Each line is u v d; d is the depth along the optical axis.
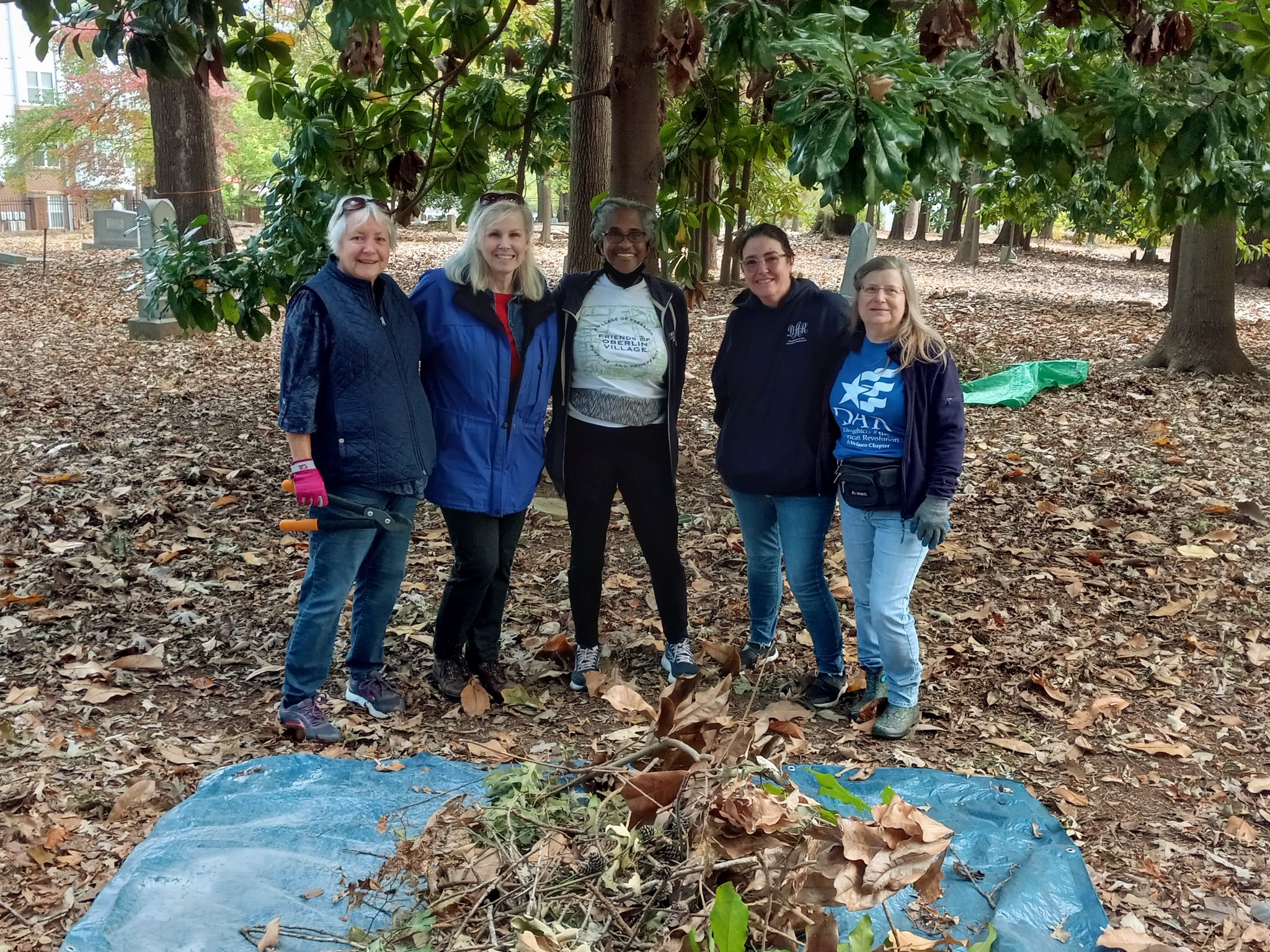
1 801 3.19
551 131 9.04
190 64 3.92
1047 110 4.34
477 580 3.81
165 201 11.87
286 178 6.03
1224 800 3.38
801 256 28.84
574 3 7.41
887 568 3.65
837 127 3.29
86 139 25.66
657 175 5.36
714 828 2.39
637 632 4.59
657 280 3.88
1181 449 7.66
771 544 4.12
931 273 25.31
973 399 9.15
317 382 3.39
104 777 3.37
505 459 3.71
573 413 3.88
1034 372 9.70
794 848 2.34
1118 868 3.01
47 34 3.82
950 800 3.19
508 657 4.34
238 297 6.31
